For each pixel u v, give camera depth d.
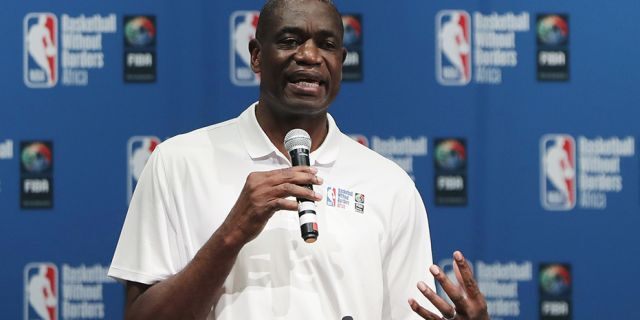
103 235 11.88
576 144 12.00
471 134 12.02
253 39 7.40
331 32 7.04
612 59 12.02
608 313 12.00
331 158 7.39
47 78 11.87
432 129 12.01
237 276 6.94
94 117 11.89
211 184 7.14
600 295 11.99
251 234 6.41
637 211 11.99
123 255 7.17
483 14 11.99
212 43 11.95
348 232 7.19
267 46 7.06
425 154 12.01
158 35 11.93
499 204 12.01
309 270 7.01
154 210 7.13
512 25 11.99
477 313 6.72
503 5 11.99
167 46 11.92
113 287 11.90
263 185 6.35
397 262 7.51
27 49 11.85
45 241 11.86
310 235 6.26
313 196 6.32
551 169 12.01
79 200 11.86
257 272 6.94
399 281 7.53
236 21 11.96
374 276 7.19
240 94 11.97
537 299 11.99
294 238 7.03
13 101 11.84
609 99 12.02
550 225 12.02
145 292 6.91
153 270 6.99
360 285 7.11
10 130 11.84
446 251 12.02
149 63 11.92
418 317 7.53
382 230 7.35
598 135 11.99
